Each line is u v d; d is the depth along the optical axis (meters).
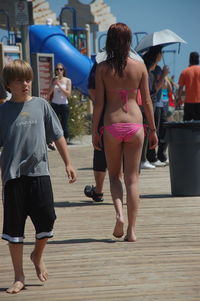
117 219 10.48
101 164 14.19
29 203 8.08
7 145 7.98
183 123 14.88
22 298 7.86
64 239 11.04
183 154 15.01
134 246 10.38
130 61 10.37
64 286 8.31
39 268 8.37
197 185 15.11
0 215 13.65
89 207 14.19
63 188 17.23
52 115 8.16
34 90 31.09
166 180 18.09
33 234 11.59
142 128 10.46
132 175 10.56
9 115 8.02
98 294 7.96
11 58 30.45
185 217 12.68
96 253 9.99
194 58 21.84
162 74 18.77
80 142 31.80
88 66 40.91
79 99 32.38
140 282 8.41
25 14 26.05
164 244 10.46
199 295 7.83
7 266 9.37
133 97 10.43
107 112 10.42
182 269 8.98
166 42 17.98
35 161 7.98
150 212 13.29
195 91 21.81
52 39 40.78
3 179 8.05
